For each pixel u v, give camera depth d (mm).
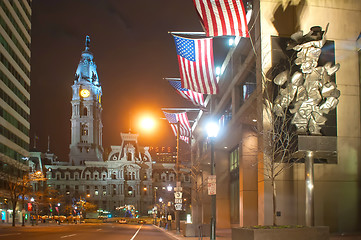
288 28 32500
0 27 73500
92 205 159750
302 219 30344
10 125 79562
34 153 170500
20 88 86688
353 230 30594
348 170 31031
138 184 179875
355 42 32500
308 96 28281
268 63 31812
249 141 38906
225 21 25469
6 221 84375
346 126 31328
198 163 64062
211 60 31375
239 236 20234
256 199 38188
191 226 35938
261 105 31172
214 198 25234
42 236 30766
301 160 30812
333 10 32812
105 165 182375
